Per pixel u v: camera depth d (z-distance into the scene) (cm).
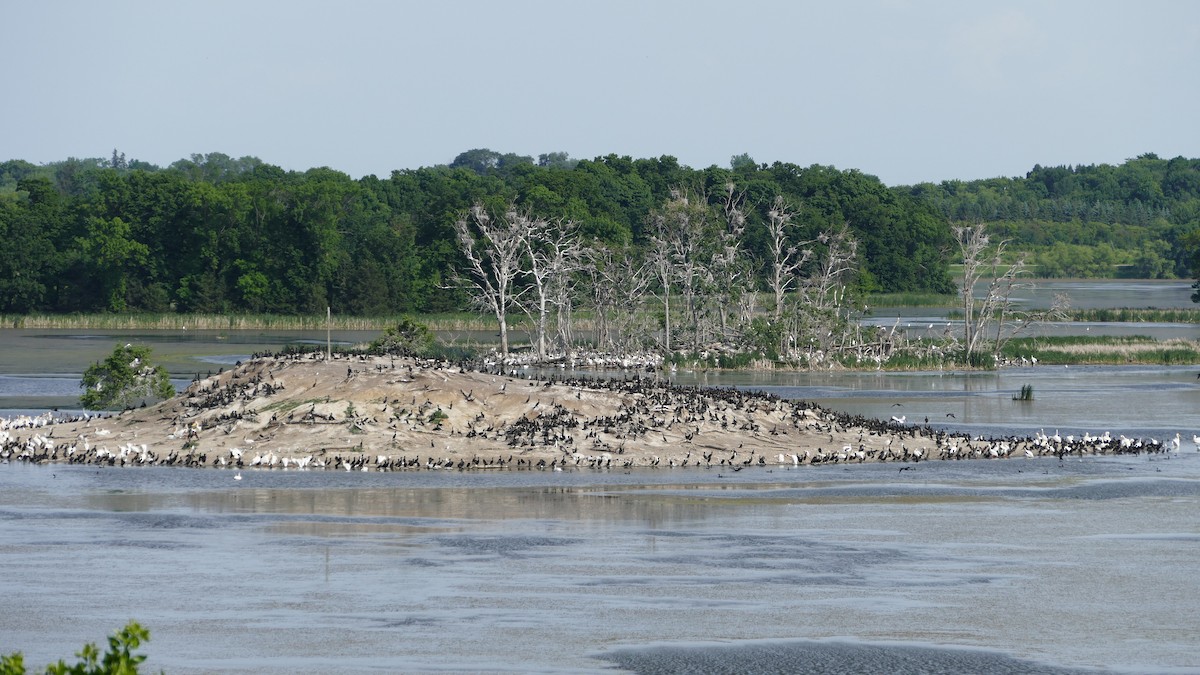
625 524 13525
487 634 9538
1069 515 14300
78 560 11725
